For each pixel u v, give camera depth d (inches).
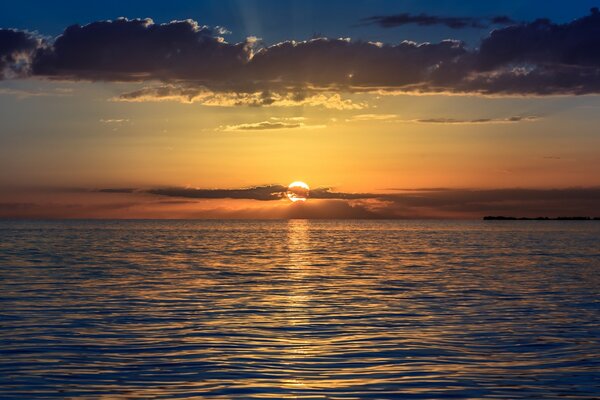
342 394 656.4
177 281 1777.8
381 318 1131.9
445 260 2726.4
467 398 644.7
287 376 727.7
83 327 1026.7
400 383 698.8
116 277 1884.8
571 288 1628.9
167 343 904.9
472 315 1169.4
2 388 671.8
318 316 1152.8
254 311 1213.7
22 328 1013.2
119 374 732.7
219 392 661.9
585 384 697.0
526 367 770.8
